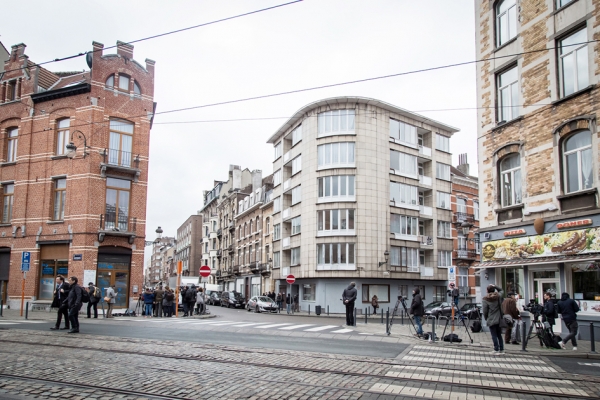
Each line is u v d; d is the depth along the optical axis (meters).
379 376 8.75
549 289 17.05
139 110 29.11
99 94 27.80
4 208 29.55
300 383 8.07
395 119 42.44
